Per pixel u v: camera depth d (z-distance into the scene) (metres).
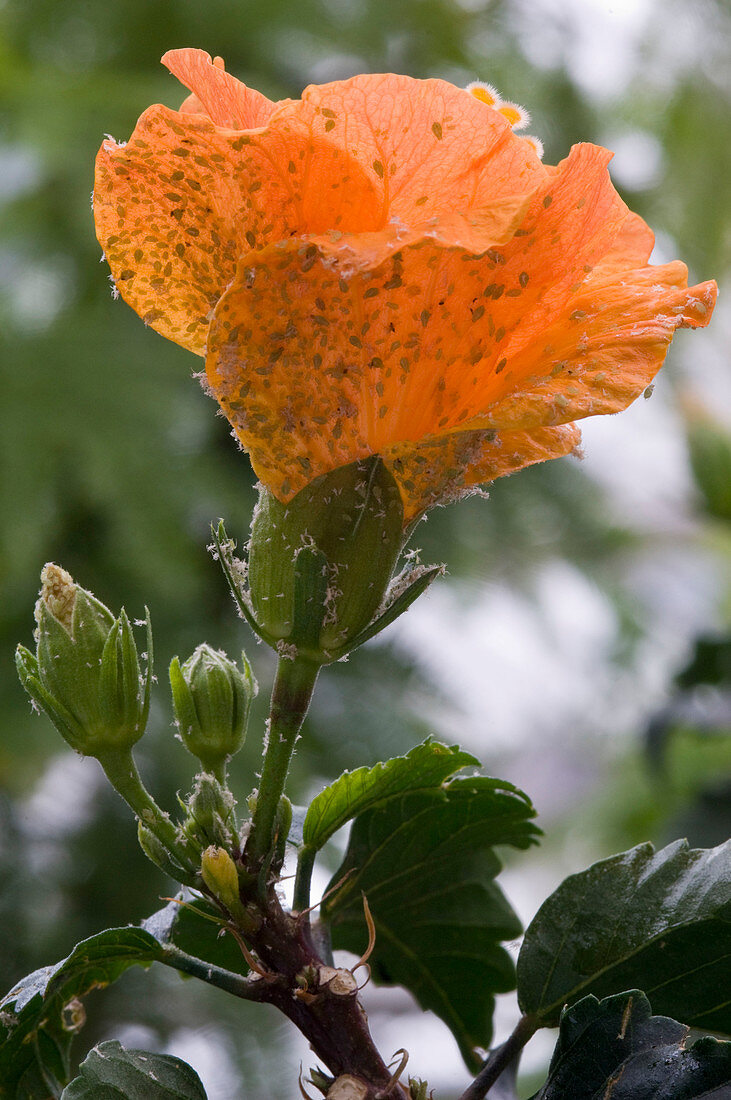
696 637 0.87
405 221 0.46
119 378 1.12
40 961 1.11
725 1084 0.46
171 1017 1.15
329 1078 0.47
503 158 0.46
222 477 1.17
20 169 1.19
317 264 0.46
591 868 0.50
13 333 1.13
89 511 1.13
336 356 0.46
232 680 0.48
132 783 0.48
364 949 0.53
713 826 0.76
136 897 1.16
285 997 0.47
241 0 1.17
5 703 1.10
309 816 0.49
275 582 0.47
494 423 0.46
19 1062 0.49
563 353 0.47
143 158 0.47
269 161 0.46
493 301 0.46
